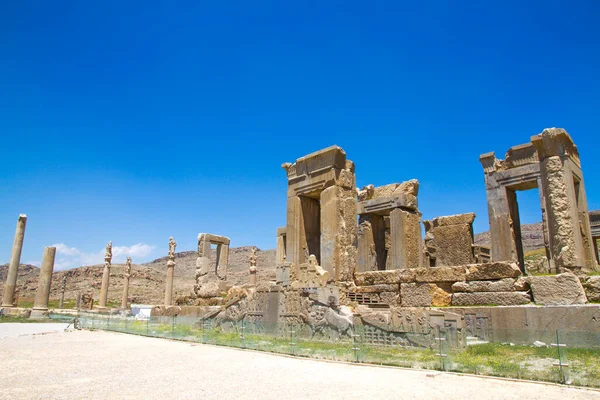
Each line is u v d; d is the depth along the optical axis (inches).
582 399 286.7
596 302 497.4
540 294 526.6
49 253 1392.7
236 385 334.3
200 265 1264.8
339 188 739.4
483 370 373.7
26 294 2940.5
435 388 321.7
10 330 930.7
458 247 1050.1
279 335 652.1
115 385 337.4
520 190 992.9
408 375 375.9
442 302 617.3
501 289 562.3
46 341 679.1
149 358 487.8
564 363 353.7
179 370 405.7
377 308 653.9
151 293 2864.2
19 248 1413.6
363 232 997.8
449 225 1075.9
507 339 484.7
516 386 329.1
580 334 433.4
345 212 736.3
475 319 552.4
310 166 785.6
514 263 563.2
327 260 715.4
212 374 383.2
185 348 586.9
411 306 646.5
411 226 946.7
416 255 938.1
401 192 959.0
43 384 342.6
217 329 796.0
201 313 941.8
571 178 589.9
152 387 329.1
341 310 593.9
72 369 413.7
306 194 801.6
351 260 725.9
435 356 423.5
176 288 3085.6
